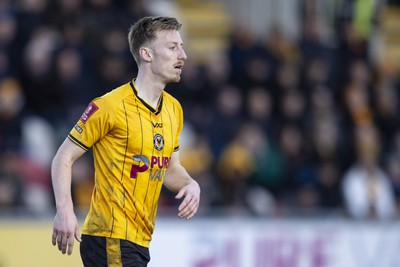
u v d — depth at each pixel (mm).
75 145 19297
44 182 36844
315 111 43812
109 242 19344
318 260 36906
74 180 36094
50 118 38781
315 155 42375
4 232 33344
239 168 39719
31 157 36938
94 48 41000
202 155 39938
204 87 42938
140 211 19578
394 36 56938
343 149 43125
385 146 45906
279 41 46438
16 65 39594
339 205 41188
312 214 37344
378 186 41625
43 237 33688
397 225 38062
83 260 19688
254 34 49562
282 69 44531
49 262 33562
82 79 40125
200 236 35406
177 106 20375
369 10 50750
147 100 19641
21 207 35375
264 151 40781
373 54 52188
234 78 44000
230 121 41500
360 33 48438
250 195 39594
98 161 19531
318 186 41312
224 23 54219
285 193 40750
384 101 46906
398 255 37938
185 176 20734
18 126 37625
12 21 40312
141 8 43375
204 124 41188
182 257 35000
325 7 50844
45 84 39438
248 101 42594
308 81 45344
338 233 37344
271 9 53656
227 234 35781
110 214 19344
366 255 37562
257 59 44531
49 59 39781
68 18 41188
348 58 47594
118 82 40594
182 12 54219
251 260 36000
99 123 19219
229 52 44625
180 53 19672
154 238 34719
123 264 19344
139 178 19469
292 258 36594
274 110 43438
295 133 42219
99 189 19484
